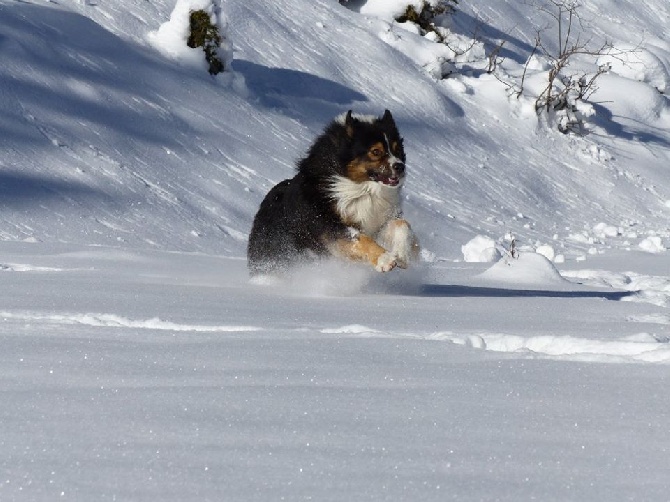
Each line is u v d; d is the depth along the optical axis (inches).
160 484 125.4
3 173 795.4
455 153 1370.6
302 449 143.6
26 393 179.2
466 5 1930.4
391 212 447.5
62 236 741.3
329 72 1360.7
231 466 134.0
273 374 202.1
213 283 449.7
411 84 1462.8
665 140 1742.1
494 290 462.0
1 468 131.8
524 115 1576.0
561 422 164.7
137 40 1146.0
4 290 366.9
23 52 953.5
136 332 262.4
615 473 134.3
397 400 179.3
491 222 1178.6
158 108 1021.8
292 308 348.8
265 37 1364.4
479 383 197.8
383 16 1685.5
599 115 1737.2
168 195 874.1
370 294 429.4
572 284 531.5
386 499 121.0
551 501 121.9
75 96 949.8
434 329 297.0
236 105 1138.7
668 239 1208.8
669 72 2107.5
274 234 456.8
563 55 1665.8
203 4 1166.3
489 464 137.9
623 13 2372.0
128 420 159.3
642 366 220.5
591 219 1352.1
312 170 444.8
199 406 169.8
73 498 119.8
